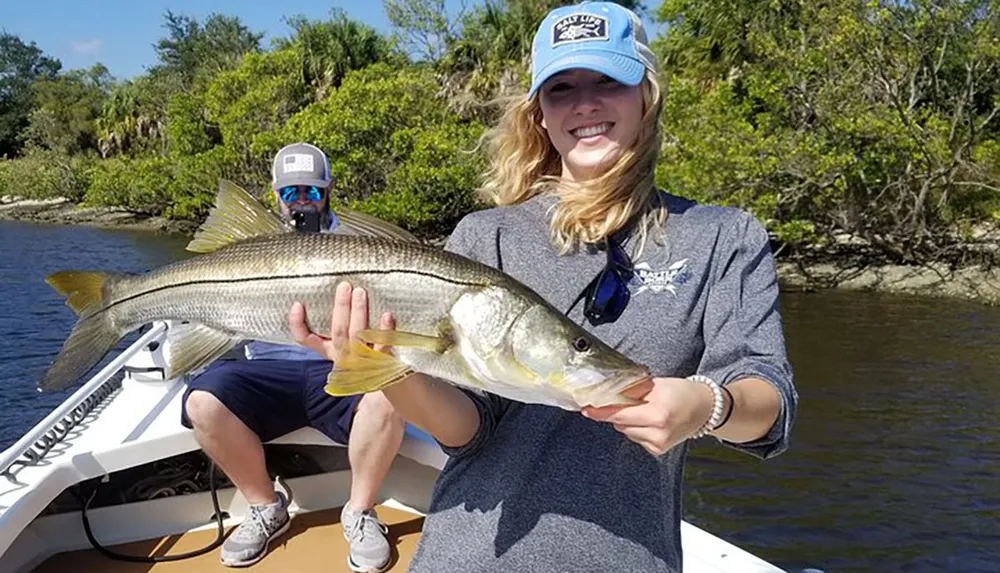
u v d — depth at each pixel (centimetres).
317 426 345
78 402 363
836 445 839
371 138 2320
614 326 167
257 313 203
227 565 323
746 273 166
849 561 607
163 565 324
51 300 1817
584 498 159
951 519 668
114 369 420
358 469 326
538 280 178
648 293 167
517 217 190
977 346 1275
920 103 1934
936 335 1359
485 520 164
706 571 263
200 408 321
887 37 1817
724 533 654
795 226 1781
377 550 319
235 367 334
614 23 173
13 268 2359
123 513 342
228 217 220
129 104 4834
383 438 320
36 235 3350
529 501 161
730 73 2320
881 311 1585
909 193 1858
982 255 1834
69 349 241
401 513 363
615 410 143
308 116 2412
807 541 638
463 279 174
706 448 839
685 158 1853
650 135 177
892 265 1919
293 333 193
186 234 3434
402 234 199
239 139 2866
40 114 5300
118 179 3688
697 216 174
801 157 1755
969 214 1877
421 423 170
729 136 1797
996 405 969
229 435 325
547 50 176
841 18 1766
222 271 209
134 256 2692
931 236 1895
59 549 333
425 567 168
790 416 152
